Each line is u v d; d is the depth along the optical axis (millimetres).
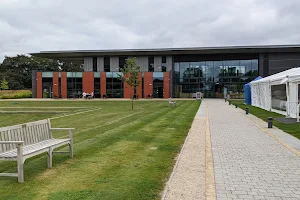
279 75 24500
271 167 7363
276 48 64688
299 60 66875
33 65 113812
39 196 5340
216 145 10234
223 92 69312
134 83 34062
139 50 69875
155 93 65750
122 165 7480
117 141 10844
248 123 16734
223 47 65750
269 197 5324
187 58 71438
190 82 71000
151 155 8602
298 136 12039
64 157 8336
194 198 5227
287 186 5922
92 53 73312
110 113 25141
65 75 67375
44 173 6793
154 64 72688
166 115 21688
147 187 5773
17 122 21938
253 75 68438
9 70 107562
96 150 9289
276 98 24359
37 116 25359
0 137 6480
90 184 5984
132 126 15195
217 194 5469
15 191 5613
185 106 33969
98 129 14258
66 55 76125
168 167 7301
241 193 5523
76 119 20484
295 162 7844
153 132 13094
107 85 66438
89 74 66812
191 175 6609
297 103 18500
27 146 7184
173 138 11547
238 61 68938
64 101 52625
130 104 41094
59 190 5645
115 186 5836
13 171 7016
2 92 77562
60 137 12250
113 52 72125
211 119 18922
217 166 7457
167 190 5617
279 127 14789
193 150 9312
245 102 40594
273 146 10039
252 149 9547
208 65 70188
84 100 56062
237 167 7363
